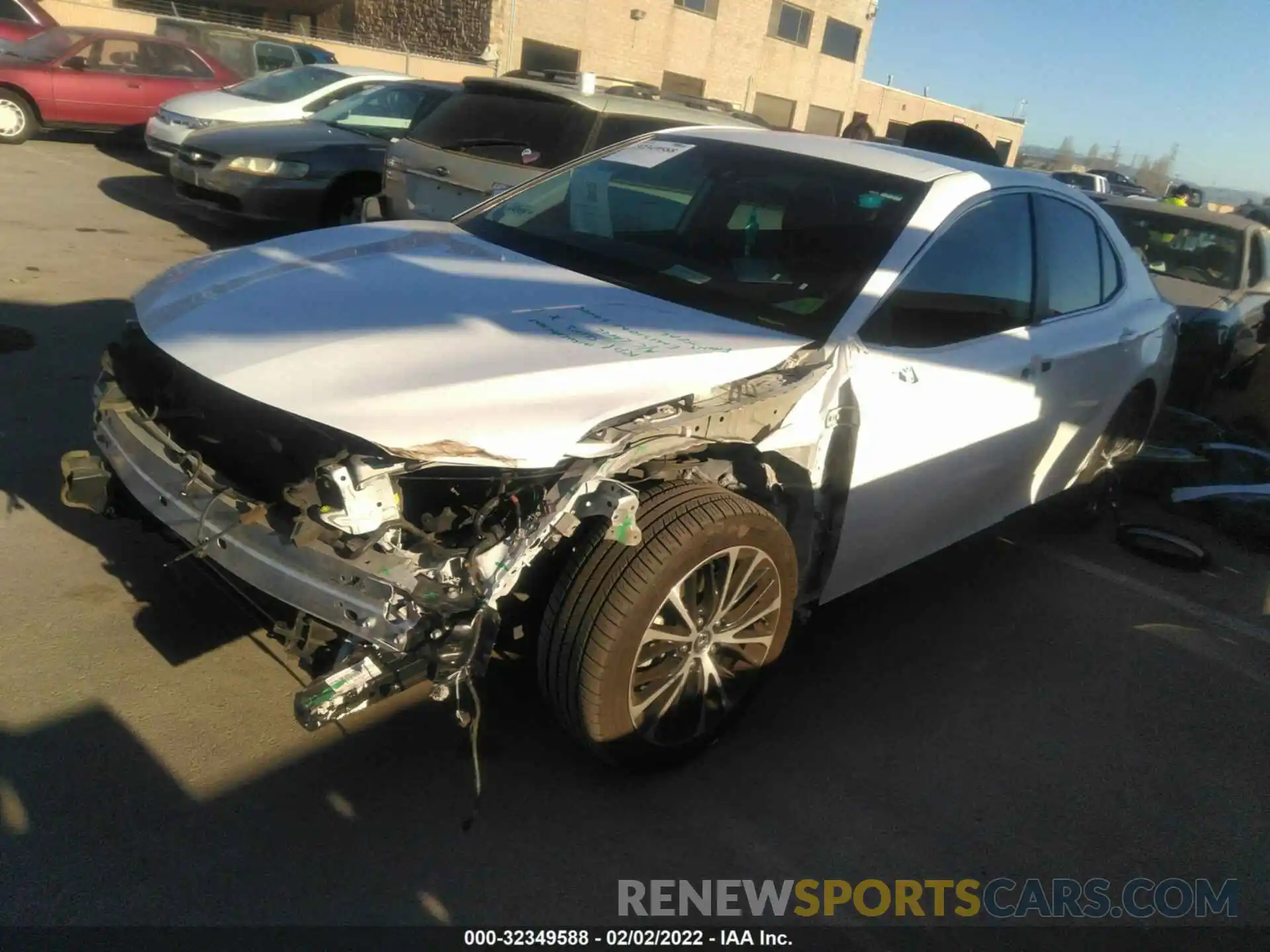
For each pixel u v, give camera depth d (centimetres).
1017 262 388
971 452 366
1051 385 400
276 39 1745
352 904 237
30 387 497
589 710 260
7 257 732
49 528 375
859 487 316
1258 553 543
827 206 357
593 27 2706
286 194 866
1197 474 600
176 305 295
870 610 412
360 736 292
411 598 221
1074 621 429
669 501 265
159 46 1327
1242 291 782
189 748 277
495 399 240
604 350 271
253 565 239
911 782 309
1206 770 337
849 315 313
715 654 296
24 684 291
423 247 354
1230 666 409
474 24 2516
